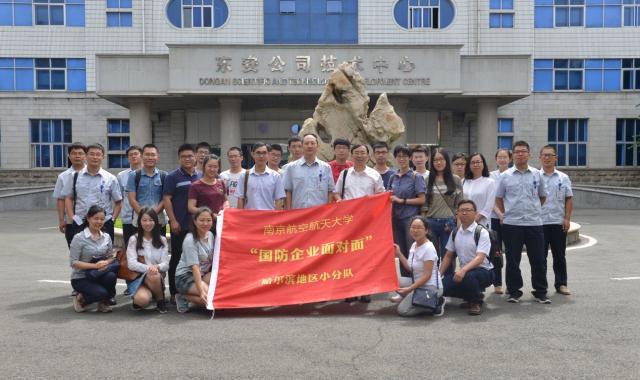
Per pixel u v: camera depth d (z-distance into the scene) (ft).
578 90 99.50
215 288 22.82
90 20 96.78
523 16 97.19
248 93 78.43
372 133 44.86
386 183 26.91
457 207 25.02
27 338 19.34
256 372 16.14
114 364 16.80
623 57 98.99
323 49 78.38
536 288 24.49
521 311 23.04
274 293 23.03
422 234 22.62
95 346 18.48
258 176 25.86
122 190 29.66
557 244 26.20
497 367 16.49
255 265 23.50
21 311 23.12
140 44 96.27
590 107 99.71
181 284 22.89
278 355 17.56
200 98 82.89
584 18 98.99
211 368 16.46
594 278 29.84
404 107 81.82
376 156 27.22
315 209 24.21
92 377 15.81
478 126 84.79
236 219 24.13
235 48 78.02
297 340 19.08
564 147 100.89
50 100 98.63
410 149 29.37
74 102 98.73
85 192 26.68
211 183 25.02
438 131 98.07
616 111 99.76
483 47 96.58
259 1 94.84
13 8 97.50
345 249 23.71
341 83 44.88
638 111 99.66
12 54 97.66
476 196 27.20
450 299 25.21
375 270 23.16
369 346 18.44
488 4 96.48
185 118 97.50
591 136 100.22
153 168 27.27
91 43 97.25
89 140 99.35
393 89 78.59
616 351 17.88
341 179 25.76
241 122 95.91
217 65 78.07
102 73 79.20
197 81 78.13
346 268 23.43
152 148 26.99
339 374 15.97
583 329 20.30
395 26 95.14
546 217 26.13
